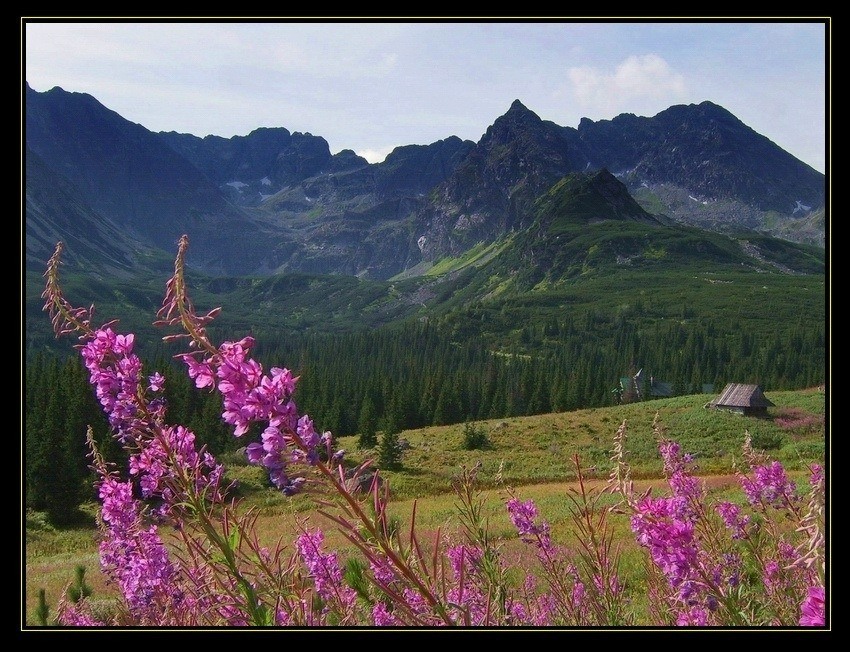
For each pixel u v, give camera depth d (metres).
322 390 102.94
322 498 2.62
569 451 64.56
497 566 4.09
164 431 3.47
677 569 3.62
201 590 3.42
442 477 53.69
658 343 188.25
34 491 38.59
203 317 2.70
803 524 2.68
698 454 57.34
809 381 129.62
